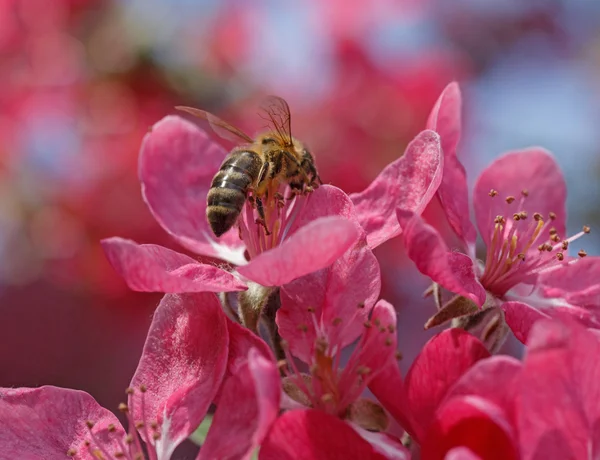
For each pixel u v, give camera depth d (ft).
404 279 0.66
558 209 0.52
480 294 0.47
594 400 0.41
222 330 0.45
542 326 0.41
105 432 0.46
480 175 0.52
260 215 0.50
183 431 0.45
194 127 0.53
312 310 0.45
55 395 0.47
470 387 0.41
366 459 0.43
